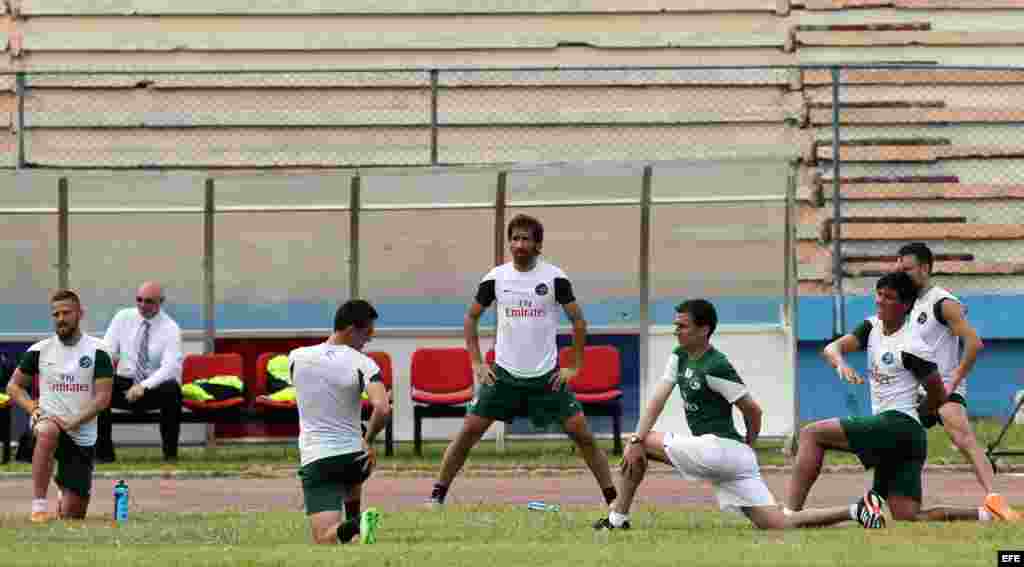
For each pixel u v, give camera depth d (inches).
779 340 2583.7
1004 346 2960.1
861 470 2278.5
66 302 1747.0
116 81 3208.7
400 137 3216.0
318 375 1446.9
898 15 3316.9
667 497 2015.3
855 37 3314.5
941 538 1339.8
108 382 1759.4
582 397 2448.3
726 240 2593.5
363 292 2613.2
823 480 2183.8
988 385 2955.2
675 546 1282.0
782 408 2571.4
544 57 3270.2
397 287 2610.7
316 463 1446.9
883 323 1557.6
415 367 2493.8
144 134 3191.4
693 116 3221.0
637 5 3299.7
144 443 2591.0
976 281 3056.1
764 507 1465.3
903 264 1750.7
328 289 2618.1
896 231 3083.2
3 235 2588.6
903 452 1544.0
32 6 3243.1
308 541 1444.4
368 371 1454.2
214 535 1508.4
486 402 1802.4
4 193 2566.4
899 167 3161.9
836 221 2842.0
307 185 2586.1
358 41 3260.3
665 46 3280.0
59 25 3245.6
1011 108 3211.1
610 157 3211.1
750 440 1477.6
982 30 3312.0
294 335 2608.3
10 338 2586.1
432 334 2605.8
